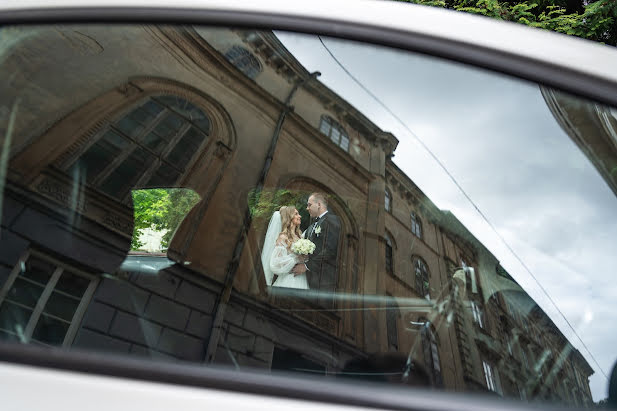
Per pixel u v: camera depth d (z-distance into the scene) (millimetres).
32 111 977
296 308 984
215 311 917
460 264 973
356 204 1110
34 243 858
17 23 1013
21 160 922
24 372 677
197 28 1039
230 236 1193
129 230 1021
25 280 820
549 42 962
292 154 1179
